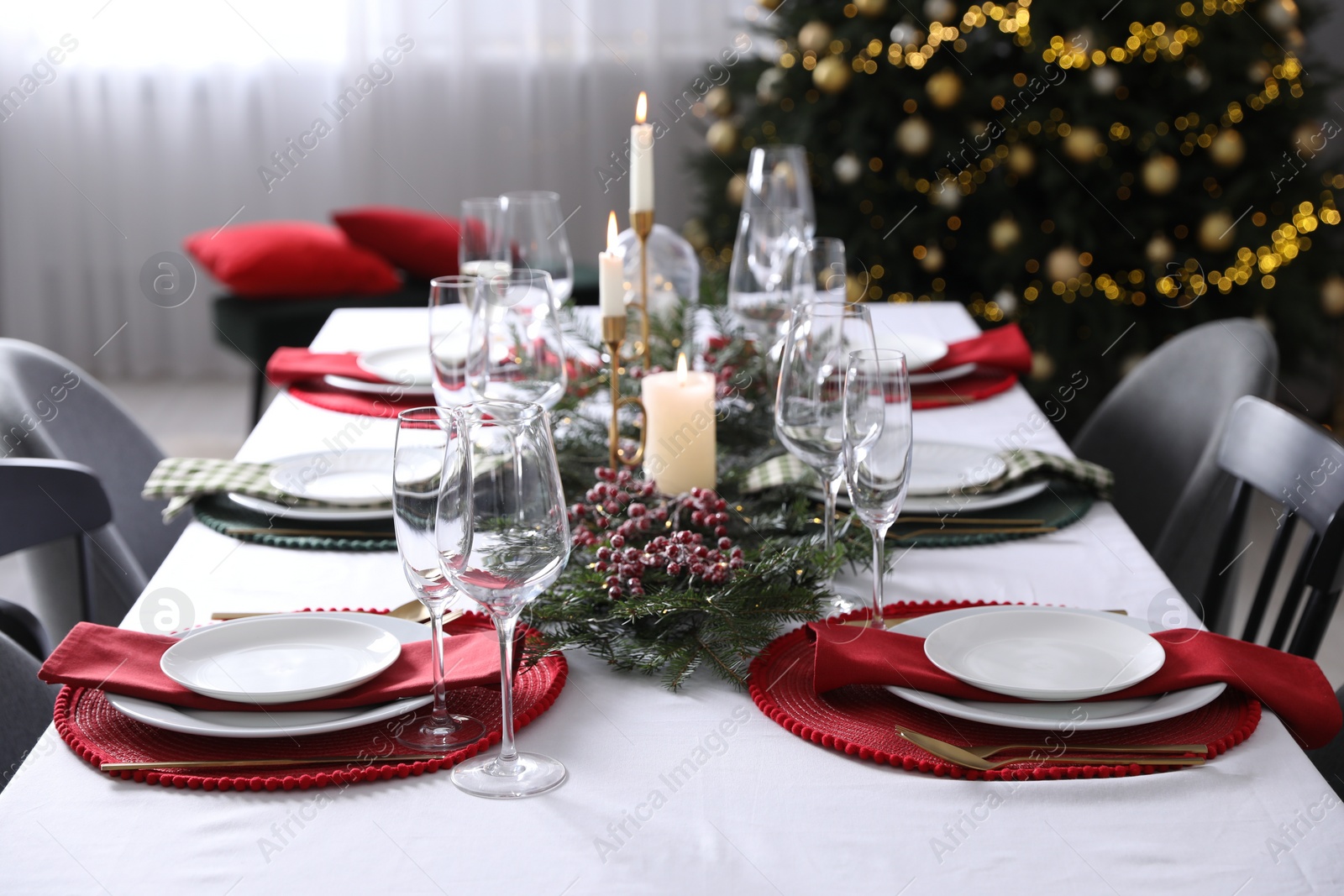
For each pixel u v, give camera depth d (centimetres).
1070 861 70
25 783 77
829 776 79
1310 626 121
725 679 93
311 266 377
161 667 83
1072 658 90
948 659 90
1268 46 344
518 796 76
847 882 68
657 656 92
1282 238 343
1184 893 67
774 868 70
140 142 471
